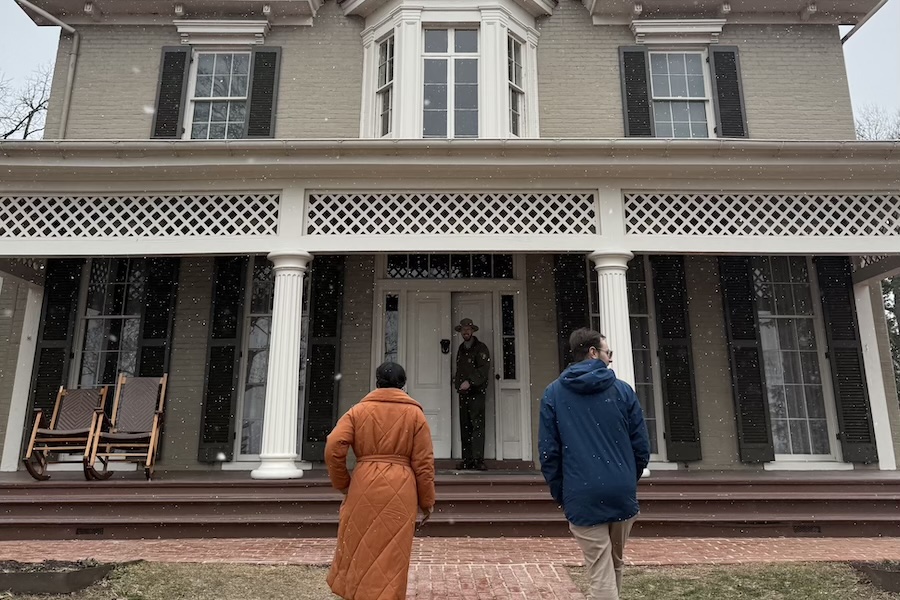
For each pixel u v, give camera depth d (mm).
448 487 5789
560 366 7590
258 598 3674
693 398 7406
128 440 6480
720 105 8422
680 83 8727
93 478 6105
